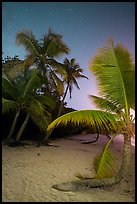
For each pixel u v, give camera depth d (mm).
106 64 7066
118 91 7141
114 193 6902
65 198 6160
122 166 7234
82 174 8797
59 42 15953
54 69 16609
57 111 18891
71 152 12977
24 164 9195
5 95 13039
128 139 7223
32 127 16016
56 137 18578
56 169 9047
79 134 22688
